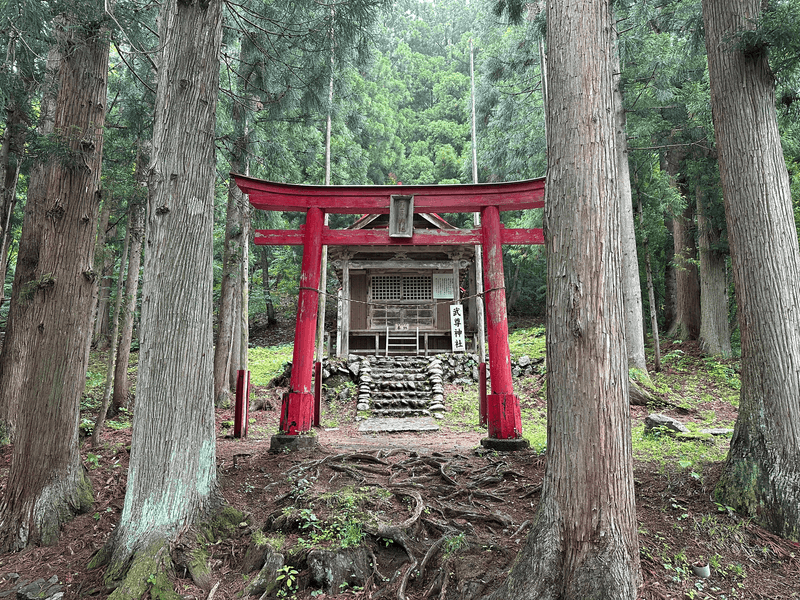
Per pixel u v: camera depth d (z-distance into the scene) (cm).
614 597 304
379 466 586
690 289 1558
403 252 1630
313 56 770
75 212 523
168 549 408
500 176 2205
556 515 333
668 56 1148
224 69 1019
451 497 498
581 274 336
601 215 340
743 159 497
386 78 3488
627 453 334
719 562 399
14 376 698
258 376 1502
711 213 1373
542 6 1254
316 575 393
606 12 372
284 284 2516
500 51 1788
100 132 551
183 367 446
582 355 332
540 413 1083
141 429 436
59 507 485
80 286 523
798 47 485
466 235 750
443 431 1016
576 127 349
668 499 480
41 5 522
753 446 466
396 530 423
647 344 1566
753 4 511
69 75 535
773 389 463
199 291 462
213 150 485
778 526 430
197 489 448
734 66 509
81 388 529
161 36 531
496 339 694
